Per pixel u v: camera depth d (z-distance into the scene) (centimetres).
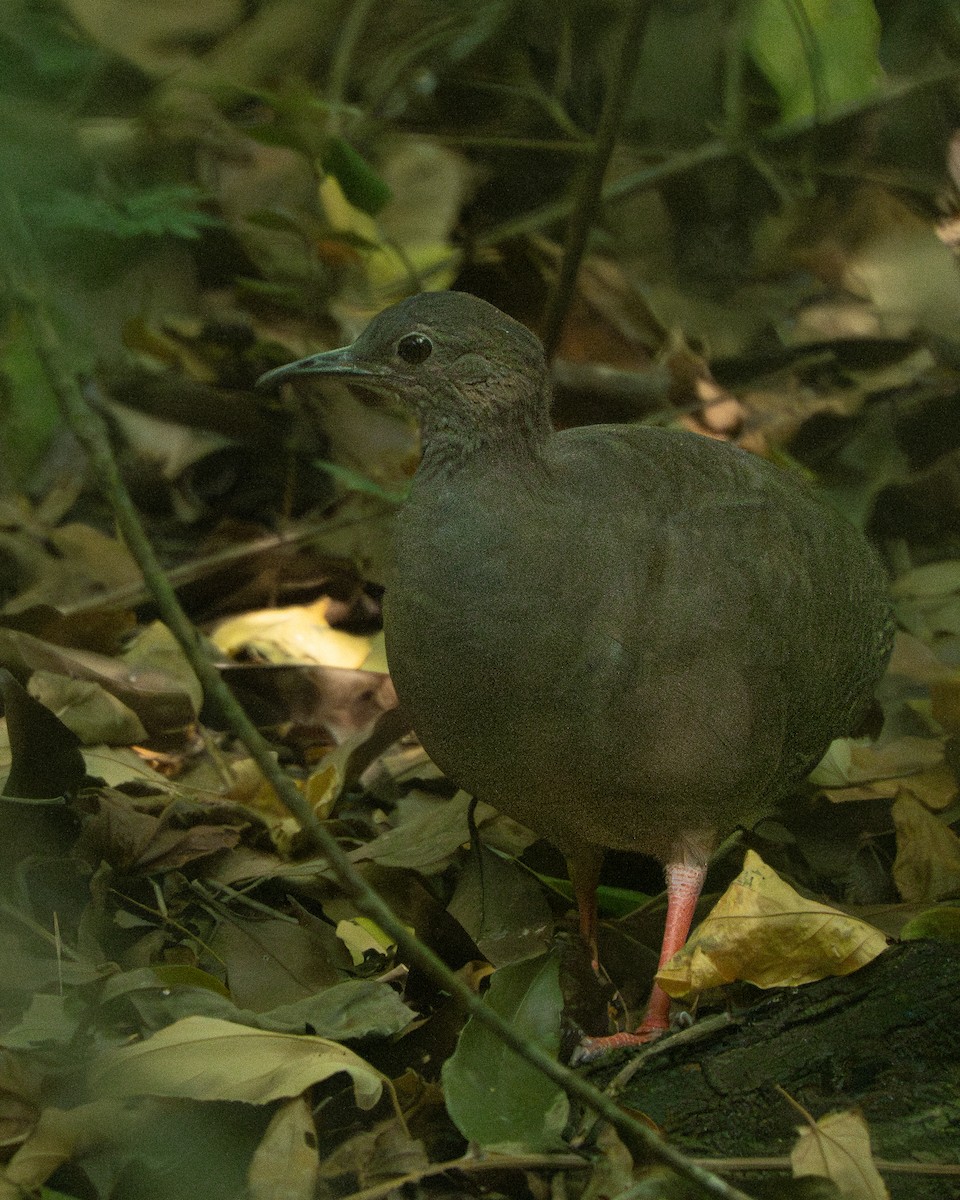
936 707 1028
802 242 1450
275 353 1280
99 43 1215
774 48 1398
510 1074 669
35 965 759
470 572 730
